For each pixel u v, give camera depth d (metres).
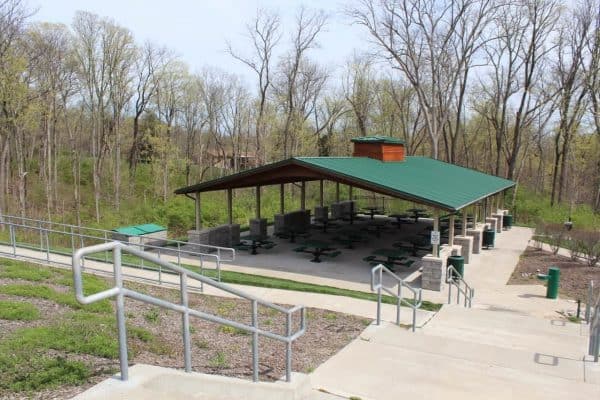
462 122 49.22
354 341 7.11
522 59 36.44
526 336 8.41
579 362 6.84
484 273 15.70
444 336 8.16
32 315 6.24
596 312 7.57
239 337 6.86
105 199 41.84
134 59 51.72
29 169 42.22
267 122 44.31
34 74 32.28
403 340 7.36
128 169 47.78
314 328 7.90
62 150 50.81
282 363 5.86
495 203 27.92
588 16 34.12
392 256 15.07
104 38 38.72
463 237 17.28
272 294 10.84
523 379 5.91
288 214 22.36
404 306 10.23
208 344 6.28
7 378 3.91
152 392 3.14
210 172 53.16
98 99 40.09
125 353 3.09
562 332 8.93
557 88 36.81
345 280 13.77
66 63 36.41
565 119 36.00
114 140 43.38
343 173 14.19
